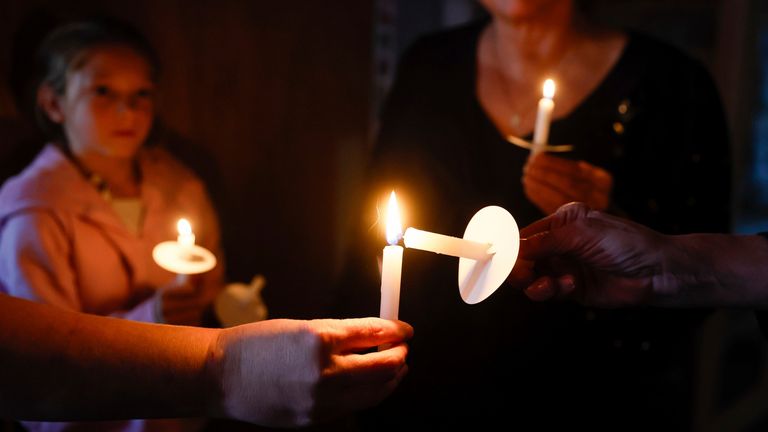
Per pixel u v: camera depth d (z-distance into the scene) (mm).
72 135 1309
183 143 1607
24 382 813
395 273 857
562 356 1291
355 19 1923
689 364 1859
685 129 1277
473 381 1313
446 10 2068
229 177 1696
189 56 1598
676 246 938
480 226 907
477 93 1370
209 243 1480
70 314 848
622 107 1274
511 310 1302
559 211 969
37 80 1342
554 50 1308
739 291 941
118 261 1299
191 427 1241
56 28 1323
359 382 824
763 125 2014
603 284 983
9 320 825
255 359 825
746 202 2086
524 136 1315
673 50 1310
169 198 1410
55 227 1234
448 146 1358
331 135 1919
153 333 848
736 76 1869
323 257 1953
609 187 1200
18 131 1404
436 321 1338
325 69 1857
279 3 1729
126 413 832
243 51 1684
